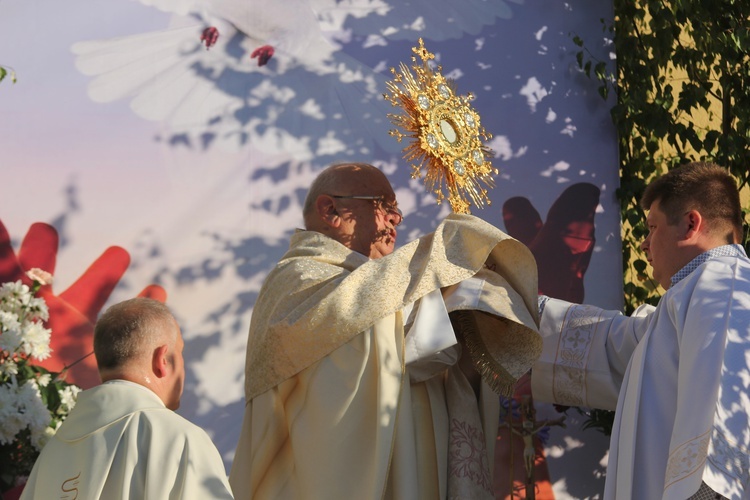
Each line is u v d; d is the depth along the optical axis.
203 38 4.38
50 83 4.14
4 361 3.27
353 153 4.53
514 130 4.77
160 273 4.15
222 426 4.13
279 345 3.22
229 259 4.26
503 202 4.69
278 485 3.20
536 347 3.33
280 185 4.39
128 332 2.80
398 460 3.07
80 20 4.21
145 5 4.32
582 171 4.83
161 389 2.82
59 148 4.10
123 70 4.24
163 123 4.26
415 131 3.55
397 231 4.54
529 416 4.28
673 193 3.26
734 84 4.76
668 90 4.86
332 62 4.57
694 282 3.03
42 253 4.02
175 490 2.54
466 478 3.22
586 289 4.73
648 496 2.87
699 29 4.76
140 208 4.17
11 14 4.13
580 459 4.55
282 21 4.52
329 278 3.29
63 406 3.31
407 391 3.15
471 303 3.25
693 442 2.69
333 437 3.09
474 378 3.49
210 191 4.28
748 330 2.80
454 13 4.80
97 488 2.51
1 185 4.01
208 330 4.18
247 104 4.41
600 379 3.65
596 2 5.00
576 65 4.92
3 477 3.09
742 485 2.62
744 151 4.71
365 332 3.14
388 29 4.69
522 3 4.90
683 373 2.82
